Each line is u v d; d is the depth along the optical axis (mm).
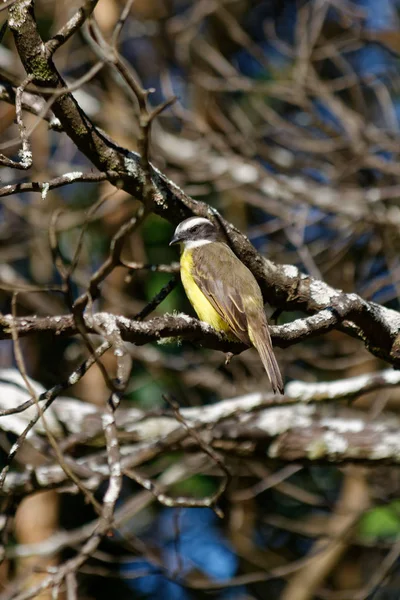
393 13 16312
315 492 15195
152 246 14523
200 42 16234
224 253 8977
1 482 5949
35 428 10648
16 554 10867
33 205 14859
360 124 15078
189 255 9172
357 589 14266
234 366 14320
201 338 6867
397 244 15547
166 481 12367
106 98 15312
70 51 16391
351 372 15453
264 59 15180
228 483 7008
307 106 14852
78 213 14555
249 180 14898
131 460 10305
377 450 10492
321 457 10570
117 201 14781
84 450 12945
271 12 17938
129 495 14391
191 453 10688
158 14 16875
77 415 10719
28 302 15016
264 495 15070
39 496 13305
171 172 14586
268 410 10922
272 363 7711
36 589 5996
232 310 8297
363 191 14664
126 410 11102
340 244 15148
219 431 10609
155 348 14750
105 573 10719
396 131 15266
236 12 17609
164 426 11031
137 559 10961
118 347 5695
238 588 14484
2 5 6395
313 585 13773
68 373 14852
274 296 8211
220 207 15891
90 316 5875
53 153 17359
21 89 6488
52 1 16125
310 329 7652
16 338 5672
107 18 15828
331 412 13680
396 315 8125
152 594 14242
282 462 10688
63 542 11094
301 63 14961
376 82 15758
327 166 15336
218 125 16656
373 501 13398
